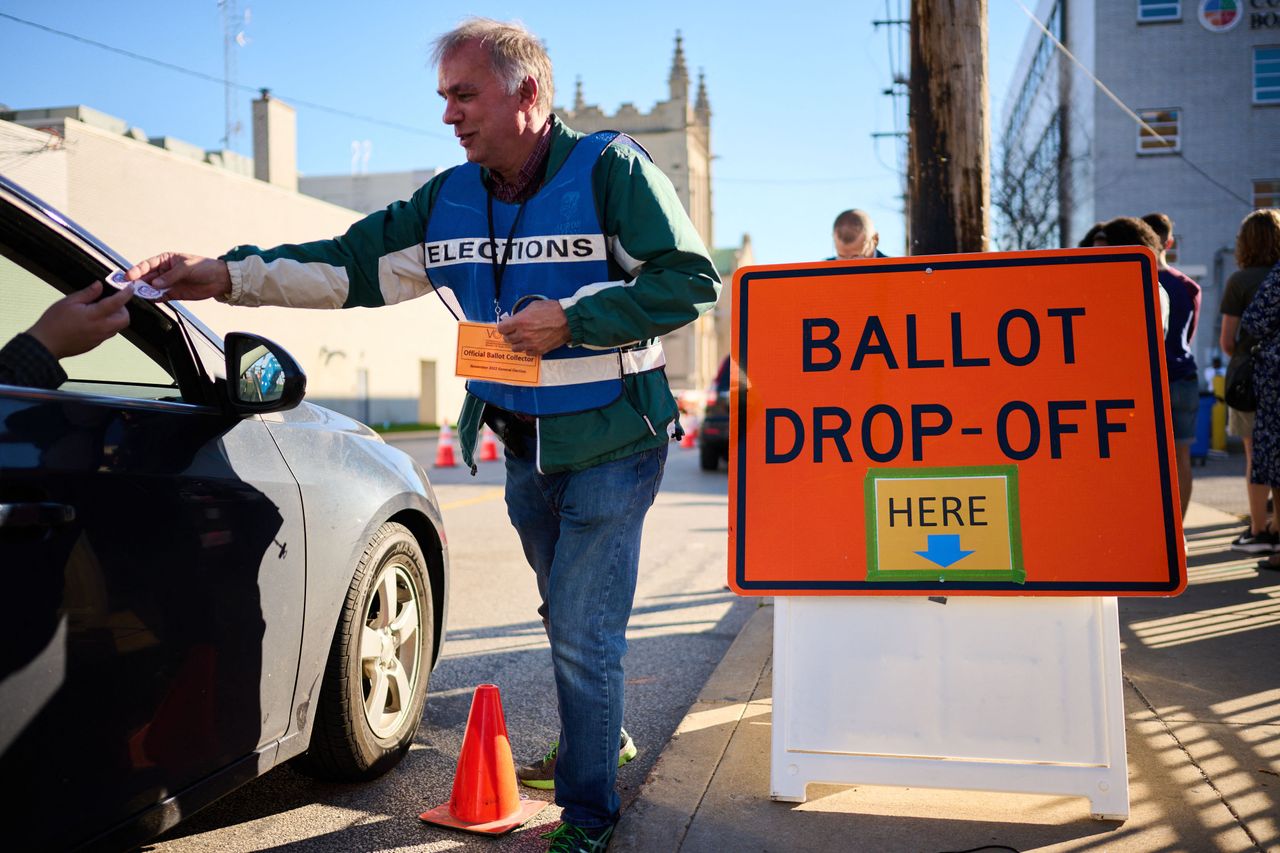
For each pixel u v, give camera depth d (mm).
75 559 2021
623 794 3148
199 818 2980
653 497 2748
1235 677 3883
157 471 2273
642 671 4582
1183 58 33625
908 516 2885
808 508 2928
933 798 2957
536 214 2598
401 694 3391
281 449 2820
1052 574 2799
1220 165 33594
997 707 2832
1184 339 6082
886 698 2881
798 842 2668
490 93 2510
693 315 2521
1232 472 12594
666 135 84000
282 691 2715
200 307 28500
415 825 2945
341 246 2730
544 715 3943
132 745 2168
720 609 5875
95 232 25359
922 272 2967
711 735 3455
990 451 2869
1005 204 35000
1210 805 2789
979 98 4680
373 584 3162
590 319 2445
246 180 31141
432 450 22547
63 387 2234
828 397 2961
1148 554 2771
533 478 2791
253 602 2564
